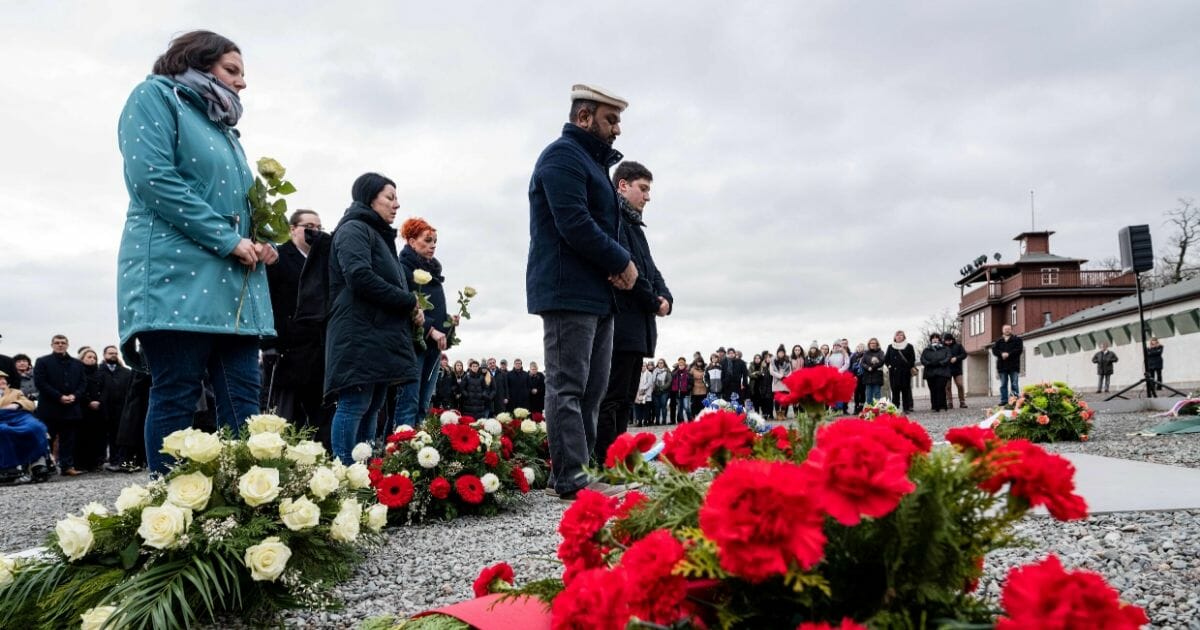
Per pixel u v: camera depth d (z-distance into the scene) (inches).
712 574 47.4
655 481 61.6
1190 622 86.1
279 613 105.0
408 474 190.9
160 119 134.5
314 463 125.6
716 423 61.9
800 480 43.8
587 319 179.0
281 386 238.5
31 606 101.8
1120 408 629.9
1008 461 48.8
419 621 71.2
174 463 130.7
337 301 191.9
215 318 134.1
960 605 49.7
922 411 893.2
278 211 147.3
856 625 44.0
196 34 145.2
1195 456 258.4
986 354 2180.1
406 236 292.0
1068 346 1519.4
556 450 182.7
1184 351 1081.4
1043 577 42.3
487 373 658.2
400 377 193.5
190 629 99.0
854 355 777.6
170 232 133.1
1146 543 119.9
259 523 107.1
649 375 843.4
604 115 185.5
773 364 783.1
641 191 231.8
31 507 274.2
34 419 406.6
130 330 129.8
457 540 159.9
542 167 176.2
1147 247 611.8
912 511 46.1
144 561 104.7
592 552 62.5
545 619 65.9
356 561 125.7
